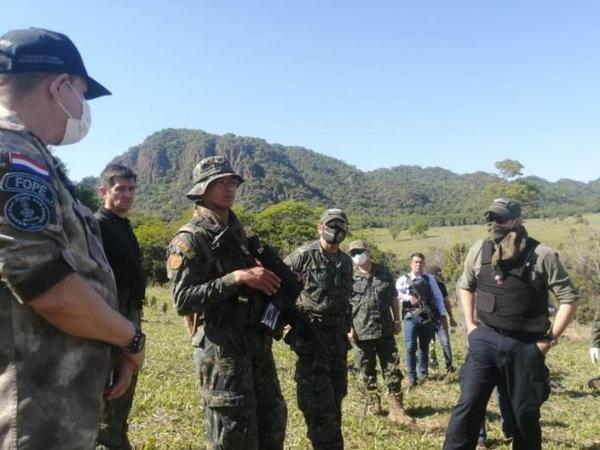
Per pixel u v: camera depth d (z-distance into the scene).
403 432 6.11
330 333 4.77
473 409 4.18
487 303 4.25
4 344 1.57
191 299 3.20
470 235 42.69
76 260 1.71
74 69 1.85
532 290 4.16
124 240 3.68
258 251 3.60
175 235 3.43
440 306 8.91
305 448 5.06
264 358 3.52
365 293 6.64
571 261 27.31
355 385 7.05
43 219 1.55
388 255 44.81
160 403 6.10
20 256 1.50
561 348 13.77
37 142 1.69
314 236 64.19
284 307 3.45
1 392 1.56
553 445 5.88
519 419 4.18
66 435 1.62
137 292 3.68
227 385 3.27
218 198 3.51
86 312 1.63
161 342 12.21
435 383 8.94
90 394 1.70
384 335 6.60
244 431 3.26
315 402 4.39
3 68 1.72
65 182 1.81
